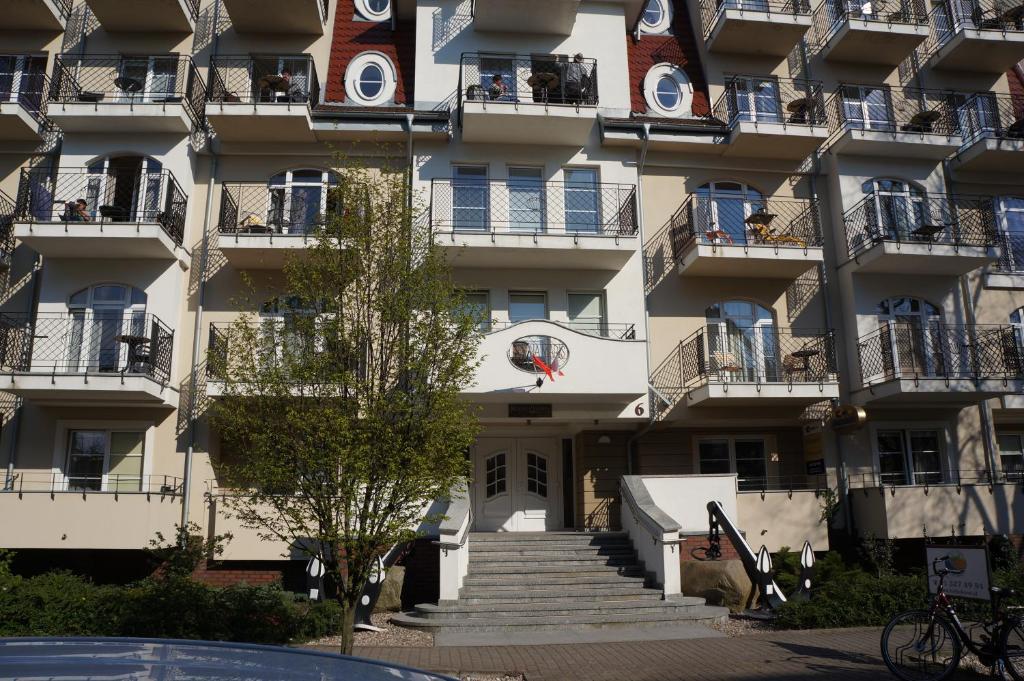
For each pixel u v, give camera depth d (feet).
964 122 59.52
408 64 56.59
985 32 57.11
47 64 52.85
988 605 29.04
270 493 26.32
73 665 6.00
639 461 51.42
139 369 45.19
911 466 52.95
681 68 58.39
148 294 48.16
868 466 51.90
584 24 56.18
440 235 48.37
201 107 52.85
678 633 34.71
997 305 55.72
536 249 48.78
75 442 47.70
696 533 44.11
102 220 47.44
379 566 36.40
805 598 38.22
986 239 55.06
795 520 46.98
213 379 45.42
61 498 42.65
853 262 53.16
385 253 28.45
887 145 54.49
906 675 24.68
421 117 51.75
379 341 27.58
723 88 57.52
